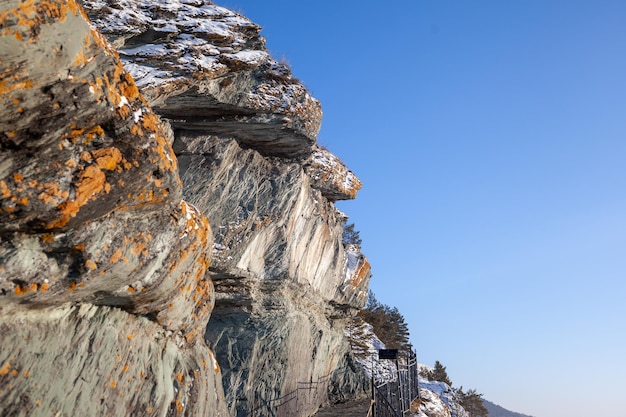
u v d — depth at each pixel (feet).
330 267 54.19
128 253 16.16
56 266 14.44
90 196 14.19
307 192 45.62
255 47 33.19
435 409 80.33
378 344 83.25
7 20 11.07
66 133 13.38
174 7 30.60
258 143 38.14
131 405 17.81
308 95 37.22
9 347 13.99
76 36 12.73
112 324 17.70
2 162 12.50
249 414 40.93
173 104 31.81
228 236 37.32
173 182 17.13
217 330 41.52
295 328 45.52
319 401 53.06
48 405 14.79
